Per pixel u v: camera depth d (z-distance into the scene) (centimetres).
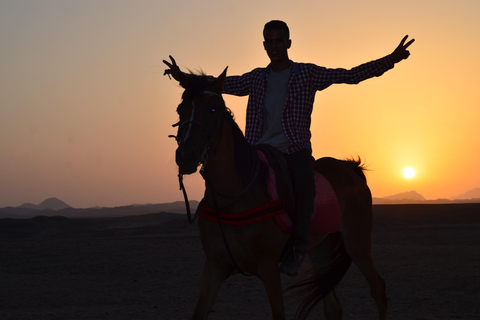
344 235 643
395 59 551
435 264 1584
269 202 518
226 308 1012
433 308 959
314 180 572
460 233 3038
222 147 505
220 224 506
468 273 1377
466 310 933
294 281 1298
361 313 936
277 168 537
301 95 559
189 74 518
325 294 616
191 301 1109
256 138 576
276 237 520
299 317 612
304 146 564
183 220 5825
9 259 2083
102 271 1659
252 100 578
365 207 659
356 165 719
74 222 7731
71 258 2088
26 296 1208
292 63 563
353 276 1373
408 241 2538
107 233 4188
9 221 6919
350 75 557
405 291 1152
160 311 998
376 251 2027
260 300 1098
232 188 507
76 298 1173
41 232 5359
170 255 2112
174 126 502
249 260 516
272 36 561
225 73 500
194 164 473
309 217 545
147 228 4588
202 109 485
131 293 1232
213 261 525
